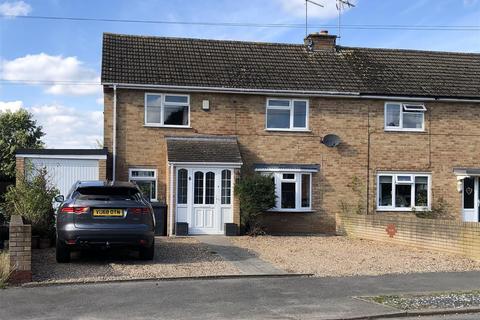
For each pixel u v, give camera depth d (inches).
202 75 825.5
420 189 871.1
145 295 365.1
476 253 535.8
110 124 789.2
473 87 893.8
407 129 868.6
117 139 791.7
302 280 426.9
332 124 849.5
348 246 639.1
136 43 874.1
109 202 464.8
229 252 567.2
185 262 494.0
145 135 799.1
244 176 792.3
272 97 834.8
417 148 870.4
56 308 328.8
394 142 864.3
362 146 855.1
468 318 324.2
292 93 827.4
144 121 799.1
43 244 572.7
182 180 768.9
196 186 772.0
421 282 424.5
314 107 846.5
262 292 380.8
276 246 631.2
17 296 358.3
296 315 320.2
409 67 930.1
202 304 343.6
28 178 674.8
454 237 568.1
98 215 461.1
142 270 447.2
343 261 519.2
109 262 486.3
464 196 883.4
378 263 510.0
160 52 863.1
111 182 507.8
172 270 450.9
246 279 426.6
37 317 308.7
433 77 908.6
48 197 586.6
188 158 761.6
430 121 874.8
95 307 331.9
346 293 381.1
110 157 788.0
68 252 473.1
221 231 771.4
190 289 386.0
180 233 751.7
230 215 774.5
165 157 797.9
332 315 320.8
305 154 840.3
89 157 759.1
